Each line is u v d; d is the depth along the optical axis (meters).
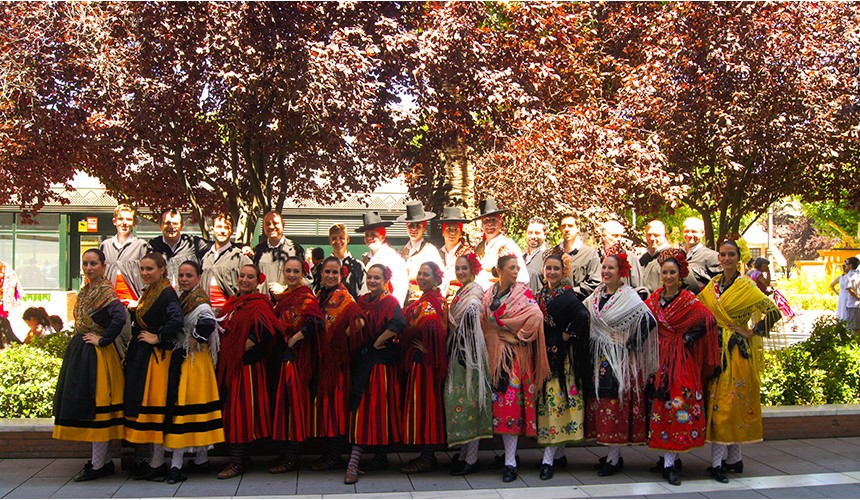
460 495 5.62
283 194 10.43
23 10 8.45
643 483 6.00
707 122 11.98
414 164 11.12
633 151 10.88
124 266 7.02
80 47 8.51
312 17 8.37
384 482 6.00
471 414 6.06
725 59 11.43
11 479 5.99
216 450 6.87
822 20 12.49
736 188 14.20
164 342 5.83
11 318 12.42
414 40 8.74
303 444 6.89
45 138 8.91
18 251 25.23
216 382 6.02
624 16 13.62
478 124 10.11
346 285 7.38
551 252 6.60
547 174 9.72
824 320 9.30
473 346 5.99
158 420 5.79
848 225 29.25
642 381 6.09
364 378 6.10
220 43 7.77
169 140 9.48
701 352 6.07
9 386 7.05
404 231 23.20
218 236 7.40
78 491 5.68
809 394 7.93
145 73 8.70
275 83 8.35
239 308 6.13
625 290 6.08
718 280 6.43
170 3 7.91
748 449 7.08
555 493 5.70
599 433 6.09
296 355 6.21
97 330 5.86
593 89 12.72
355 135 8.81
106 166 10.26
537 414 6.09
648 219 16.70
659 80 11.95
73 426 5.77
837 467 6.45
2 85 8.30
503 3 10.73
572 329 6.02
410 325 6.19
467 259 6.20
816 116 11.69
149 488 5.77
